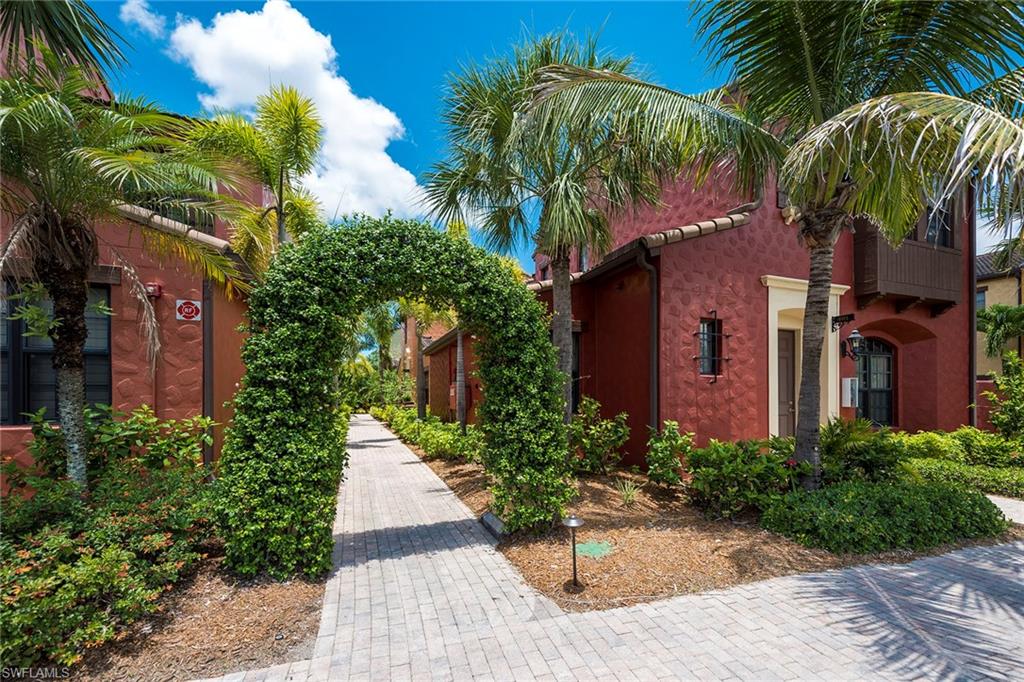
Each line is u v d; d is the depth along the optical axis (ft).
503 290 16.29
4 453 17.19
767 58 17.78
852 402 30.12
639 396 26.71
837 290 30.42
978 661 9.40
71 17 12.15
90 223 14.61
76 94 13.29
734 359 27.25
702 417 26.09
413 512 21.38
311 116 30.40
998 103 16.53
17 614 8.82
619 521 18.15
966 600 11.98
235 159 26.84
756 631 10.59
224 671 9.37
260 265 31.86
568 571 13.80
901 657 9.54
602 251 24.70
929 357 35.35
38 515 12.45
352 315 15.07
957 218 31.04
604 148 22.13
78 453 14.12
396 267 15.11
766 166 19.33
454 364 53.36
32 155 12.47
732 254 27.58
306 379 14.03
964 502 17.15
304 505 13.78
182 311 20.43
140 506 13.23
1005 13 14.35
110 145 13.69
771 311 28.66
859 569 13.88
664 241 24.61
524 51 21.91
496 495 16.56
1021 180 10.27
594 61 22.00
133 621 10.78
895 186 17.17
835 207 18.19
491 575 13.85
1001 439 27.63
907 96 12.07
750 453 19.49
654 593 12.45
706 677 8.99
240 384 14.35
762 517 17.31
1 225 14.57
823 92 18.11
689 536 16.38
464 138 23.03
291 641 10.44
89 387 18.89
